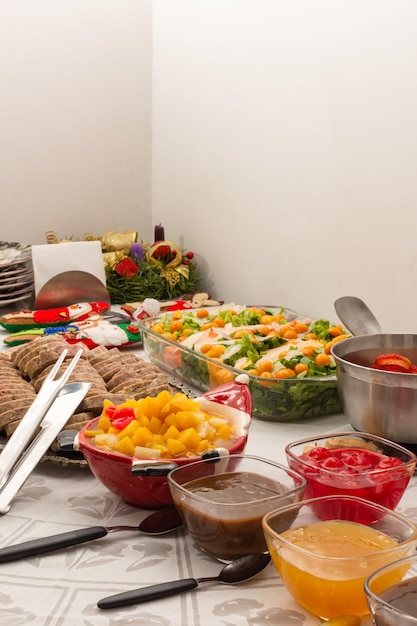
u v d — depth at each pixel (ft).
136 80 7.97
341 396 3.62
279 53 5.90
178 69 7.48
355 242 5.35
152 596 2.37
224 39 6.62
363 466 2.88
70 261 6.62
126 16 7.78
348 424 4.04
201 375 4.32
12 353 4.66
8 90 7.42
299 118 5.77
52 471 3.45
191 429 2.93
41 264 6.53
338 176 5.43
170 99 7.72
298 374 4.10
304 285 5.96
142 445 2.92
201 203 7.36
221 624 2.26
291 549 2.23
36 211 7.78
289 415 4.01
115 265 7.00
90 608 2.35
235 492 2.70
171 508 2.92
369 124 5.08
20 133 7.55
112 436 3.00
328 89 5.41
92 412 3.62
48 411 3.51
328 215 5.58
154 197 8.32
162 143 7.99
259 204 6.42
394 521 2.40
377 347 3.87
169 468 2.78
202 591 2.44
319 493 2.82
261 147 6.29
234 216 6.82
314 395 3.97
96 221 8.11
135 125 8.07
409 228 4.85
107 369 4.33
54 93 7.63
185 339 4.77
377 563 2.18
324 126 5.51
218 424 3.08
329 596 2.17
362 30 5.03
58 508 3.07
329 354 4.30
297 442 3.00
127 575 2.55
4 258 6.41
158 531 2.83
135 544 2.77
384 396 3.33
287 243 6.11
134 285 6.95
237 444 2.98
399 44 4.75
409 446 3.38
